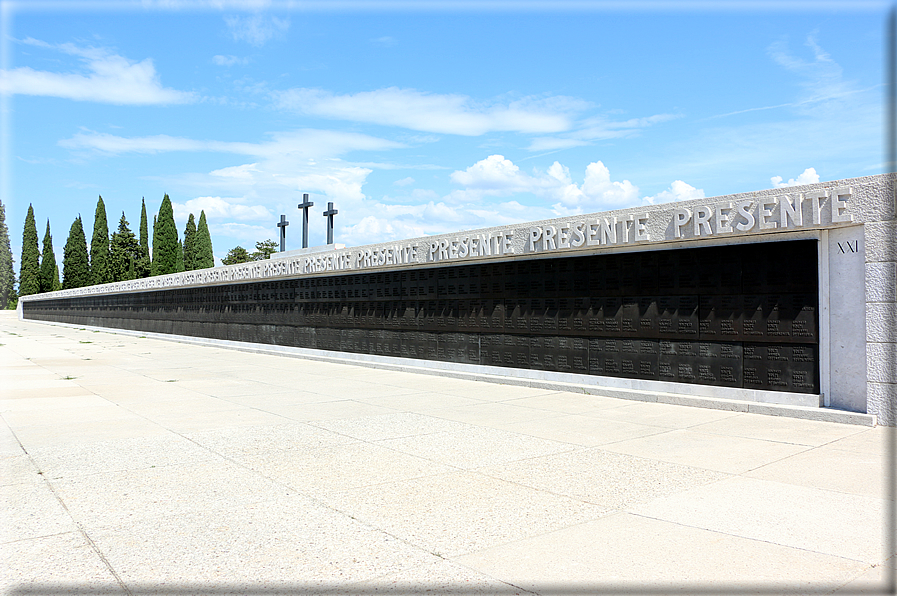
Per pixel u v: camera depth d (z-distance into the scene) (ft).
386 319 57.41
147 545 14.92
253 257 231.09
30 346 85.66
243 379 48.60
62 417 31.96
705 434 27.20
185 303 98.84
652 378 37.29
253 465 22.30
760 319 32.63
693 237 34.32
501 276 46.39
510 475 20.84
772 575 12.98
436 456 23.52
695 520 16.37
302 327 69.72
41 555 14.32
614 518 16.60
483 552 14.37
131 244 241.14
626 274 38.52
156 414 32.86
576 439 26.37
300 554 14.33
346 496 18.65
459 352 49.83
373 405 35.73
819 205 29.73
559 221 41.70
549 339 42.98
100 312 139.44
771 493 18.62
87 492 19.15
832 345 30.45
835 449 24.16
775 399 32.01
